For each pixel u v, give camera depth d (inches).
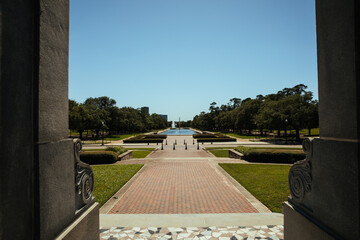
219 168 474.0
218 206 243.6
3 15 66.9
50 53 91.9
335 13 92.4
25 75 77.9
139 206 245.0
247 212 224.5
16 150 72.2
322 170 98.8
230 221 188.1
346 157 83.1
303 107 1302.9
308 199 111.4
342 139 86.6
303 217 111.7
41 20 84.8
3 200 66.1
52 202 89.1
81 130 1659.7
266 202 248.8
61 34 102.8
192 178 383.9
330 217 92.7
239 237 159.5
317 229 99.1
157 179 378.9
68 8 111.3
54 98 94.9
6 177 67.5
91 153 564.1
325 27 100.5
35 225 80.7
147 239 157.8
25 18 78.3
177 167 493.7
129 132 3038.9
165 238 159.2
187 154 822.5
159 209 235.8
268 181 343.9
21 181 74.4
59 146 96.0
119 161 607.5
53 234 89.2
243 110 2103.8
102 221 190.1
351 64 81.7
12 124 70.6
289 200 133.2
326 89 99.5
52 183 89.7
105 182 350.0
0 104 65.7
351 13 81.7
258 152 555.5
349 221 81.3
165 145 1274.6
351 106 81.4
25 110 77.4
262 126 1675.7
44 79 86.8
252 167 470.3
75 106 1696.6
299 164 121.0
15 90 72.4
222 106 3703.3
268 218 194.1
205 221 188.5
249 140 1507.1
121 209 235.8
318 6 107.0
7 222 67.6
